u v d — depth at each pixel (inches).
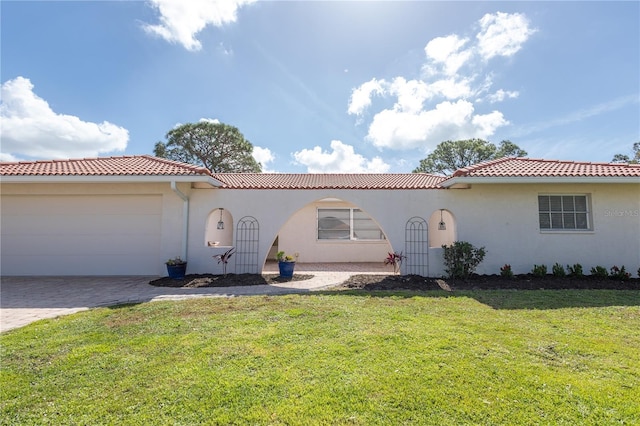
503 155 1296.8
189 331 209.6
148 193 459.2
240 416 116.2
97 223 462.9
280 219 454.9
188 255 446.3
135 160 490.6
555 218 447.2
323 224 696.4
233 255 450.3
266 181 581.6
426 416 116.1
